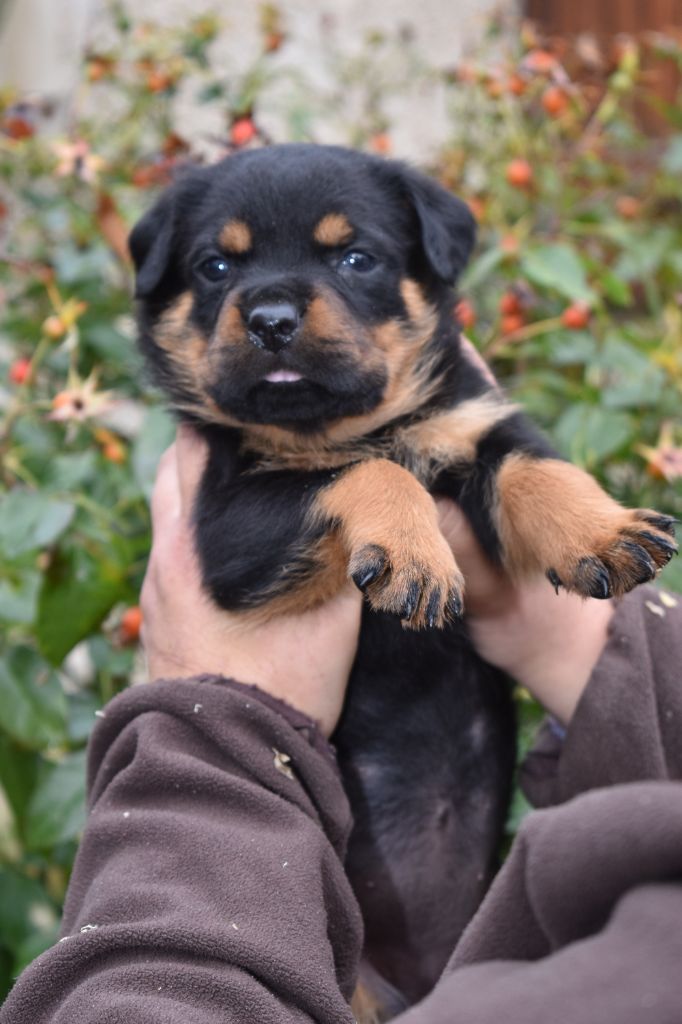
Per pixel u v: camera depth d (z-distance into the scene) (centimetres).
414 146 124
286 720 62
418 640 72
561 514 69
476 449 74
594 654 69
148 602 71
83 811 79
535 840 41
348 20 125
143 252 81
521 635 70
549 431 90
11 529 75
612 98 98
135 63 98
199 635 68
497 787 74
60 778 80
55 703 80
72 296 91
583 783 64
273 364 72
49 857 86
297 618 68
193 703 60
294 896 55
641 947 35
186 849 56
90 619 78
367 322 75
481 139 111
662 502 88
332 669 68
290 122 96
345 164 77
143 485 81
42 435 88
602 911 38
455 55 127
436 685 73
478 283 93
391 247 77
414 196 78
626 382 90
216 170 79
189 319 78
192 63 97
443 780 73
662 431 85
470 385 78
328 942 56
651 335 93
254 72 97
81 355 92
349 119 114
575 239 99
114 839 57
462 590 66
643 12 131
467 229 79
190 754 60
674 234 100
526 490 70
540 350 87
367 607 72
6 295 98
